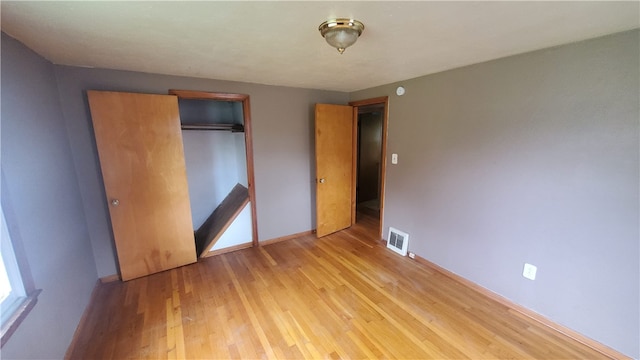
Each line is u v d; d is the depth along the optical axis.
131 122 2.47
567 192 1.82
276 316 2.11
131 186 2.55
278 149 3.40
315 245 3.48
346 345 1.82
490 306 2.22
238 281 2.62
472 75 2.27
